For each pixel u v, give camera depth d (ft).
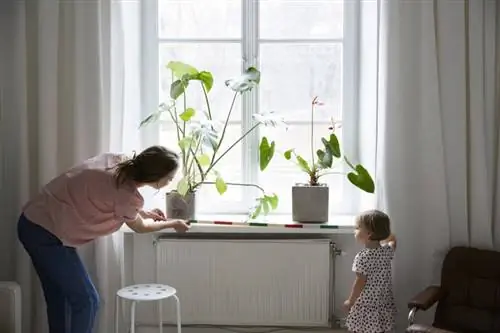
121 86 10.67
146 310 11.06
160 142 11.53
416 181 10.50
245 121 11.53
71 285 9.05
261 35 11.52
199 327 11.19
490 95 10.39
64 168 10.69
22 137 10.56
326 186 10.67
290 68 11.52
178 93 10.38
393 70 10.31
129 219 9.04
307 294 10.74
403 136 10.40
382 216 9.66
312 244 10.65
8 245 10.83
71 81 10.54
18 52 10.52
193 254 10.77
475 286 9.78
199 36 11.53
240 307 10.84
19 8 10.50
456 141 10.40
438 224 10.43
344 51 11.44
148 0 11.40
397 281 10.59
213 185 11.59
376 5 10.77
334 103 11.55
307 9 11.46
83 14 10.36
